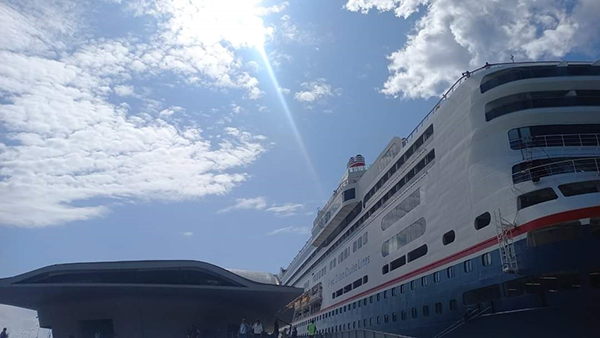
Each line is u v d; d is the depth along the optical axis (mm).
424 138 39062
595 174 25859
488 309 28234
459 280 31078
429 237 36031
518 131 28719
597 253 23438
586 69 31359
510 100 30234
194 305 45938
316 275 71438
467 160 31328
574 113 28609
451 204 33062
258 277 59156
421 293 36250
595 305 23172
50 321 46781
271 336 39781
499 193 27891
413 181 40281
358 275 51719
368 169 52438
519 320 25844
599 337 23281
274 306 50375
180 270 43031
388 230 44312
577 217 23797
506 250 26156
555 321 24359
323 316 64938
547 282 24953
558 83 29703
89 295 43469
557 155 27188
